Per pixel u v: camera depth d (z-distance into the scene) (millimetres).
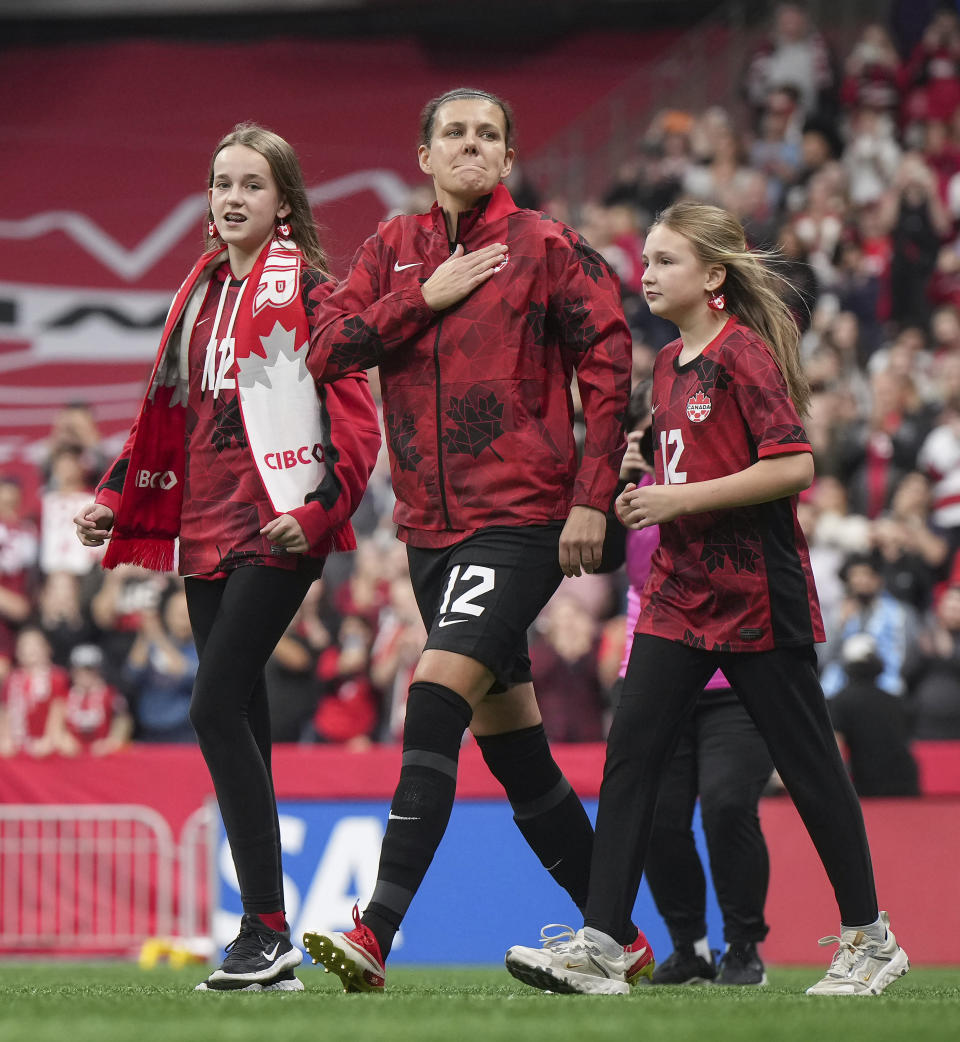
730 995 10523
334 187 49469
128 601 31547
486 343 10516
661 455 10938
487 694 10906
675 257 10820
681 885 14570
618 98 50406
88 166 49969
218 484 11352
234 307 11570
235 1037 6703
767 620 10359
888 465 33719
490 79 51281
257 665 11133
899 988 12406
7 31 51875
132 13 51938
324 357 10695
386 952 9883
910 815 20828
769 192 42781
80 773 23375
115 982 13680
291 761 22453
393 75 51406
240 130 12008
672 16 51062
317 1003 8938
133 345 47562
